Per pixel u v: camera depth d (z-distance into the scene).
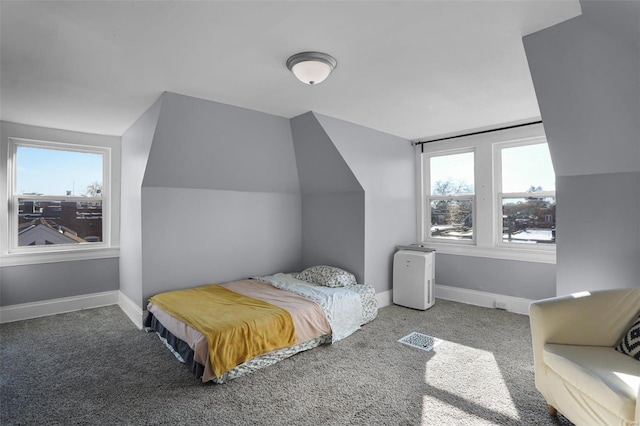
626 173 2.19
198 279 3.61
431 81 2.57
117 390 2.14
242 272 3.97
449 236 4.39
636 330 1.75
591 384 1.50
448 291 4.32
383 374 2.36
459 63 2.27
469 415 1.89
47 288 3.69
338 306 3.07
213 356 2.19
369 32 1.87
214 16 1.69
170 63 2.22
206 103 2.94
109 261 4.08
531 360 2.56
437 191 4.51
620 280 2.23
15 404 1.99
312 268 3.96
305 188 4.35
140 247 3.25
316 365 2.50
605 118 2.05
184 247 3.50
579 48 1.87
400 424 1.81
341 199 4.02
